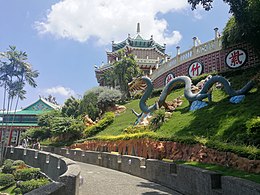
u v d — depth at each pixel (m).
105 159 18.48
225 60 22.77
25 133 45.28
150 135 16.56
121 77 40.12
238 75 20.66
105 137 23.52
